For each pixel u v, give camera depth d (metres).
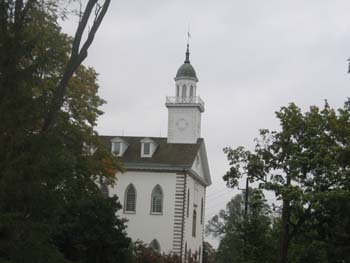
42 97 17.20
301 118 32.75
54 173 16.83
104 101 39.38
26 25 17.23
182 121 68.94
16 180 15.66
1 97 15.91
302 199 29.73
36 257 16.53
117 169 42.59
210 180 75.31
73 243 31.50
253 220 35.16
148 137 65.88
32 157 16.14
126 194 63.62
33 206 16.59
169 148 66.75
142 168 63.59
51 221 17.70
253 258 34.72
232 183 34.41
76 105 37.31
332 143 32.06
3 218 15.39
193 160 64.56
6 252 16.69
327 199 29.00
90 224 32.16
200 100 69.50
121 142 65.56
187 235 64.56
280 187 30.98
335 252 31.06
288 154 32.59
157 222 62.56
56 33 21.17
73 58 19.44
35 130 17.41
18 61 16.44
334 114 32.53
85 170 35.47
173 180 63.09
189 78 70.25
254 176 33.78
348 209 29.16
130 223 62.81
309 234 32.53
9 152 15.81
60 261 18.12
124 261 33.94
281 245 32.16
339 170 30.73
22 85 16.25
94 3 19.72
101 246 32.50
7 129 15.88
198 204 71.31
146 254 44.41
